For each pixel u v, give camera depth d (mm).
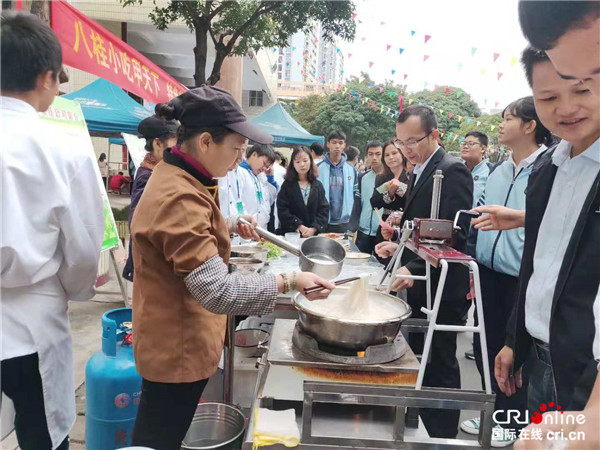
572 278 1054
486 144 3631
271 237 1599
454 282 1854
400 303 1533
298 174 4117
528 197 1305
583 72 811
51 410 1385
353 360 1351
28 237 1196
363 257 2635
